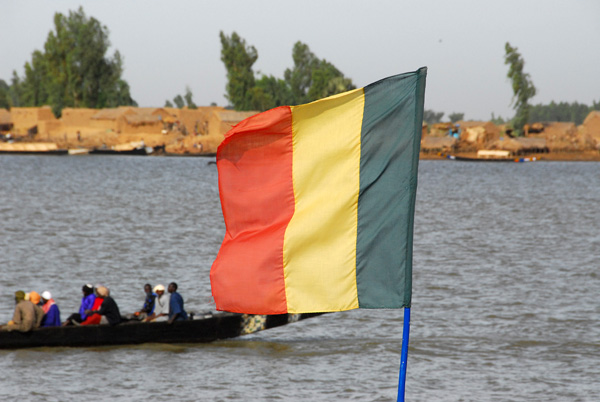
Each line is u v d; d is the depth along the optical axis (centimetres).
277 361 7038
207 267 12331
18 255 13275
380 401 5988
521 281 11169
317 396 6094
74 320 7519
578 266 12675
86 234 16525
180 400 5956
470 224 19738
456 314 8994
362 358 7175
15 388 6162
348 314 8919
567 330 8275
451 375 6669
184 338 7581
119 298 9900
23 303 7219
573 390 6284
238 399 6003
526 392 6216
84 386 6250
